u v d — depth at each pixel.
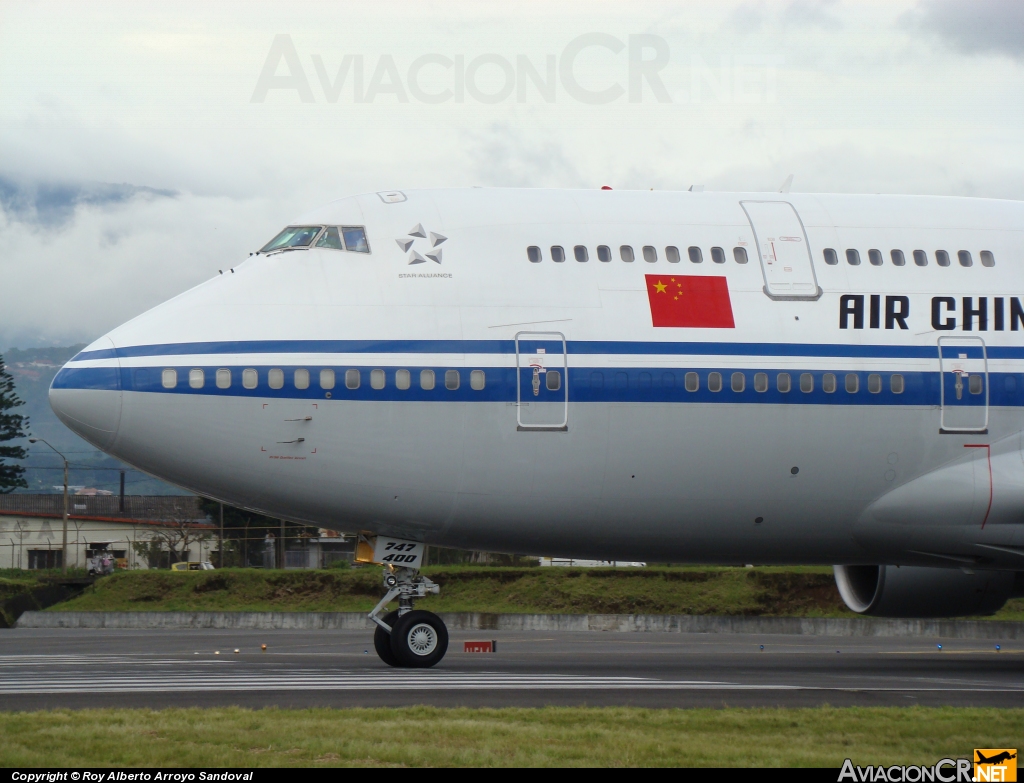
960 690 59.59
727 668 75.38
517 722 45.22
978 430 74.56
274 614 138.62
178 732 41.56
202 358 67.81
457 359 69.06
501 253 71.88
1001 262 77.50
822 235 76.19
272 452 67.94
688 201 76.62
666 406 70.62
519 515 70.75
